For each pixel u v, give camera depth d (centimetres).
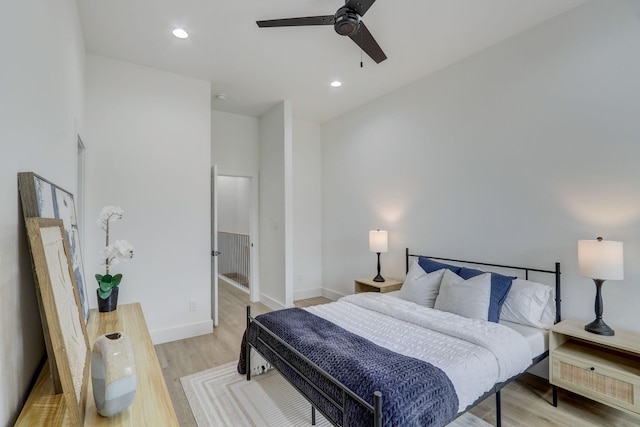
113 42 296
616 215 236
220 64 341
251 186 529
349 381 163
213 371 286
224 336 369
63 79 178
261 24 225
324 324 243
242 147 514
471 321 243
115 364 107
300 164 542
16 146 99
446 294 280
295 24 223
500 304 264
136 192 337
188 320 367
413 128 393
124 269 331
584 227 252
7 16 92
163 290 352
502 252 304
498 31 288
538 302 258
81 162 299
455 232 346
